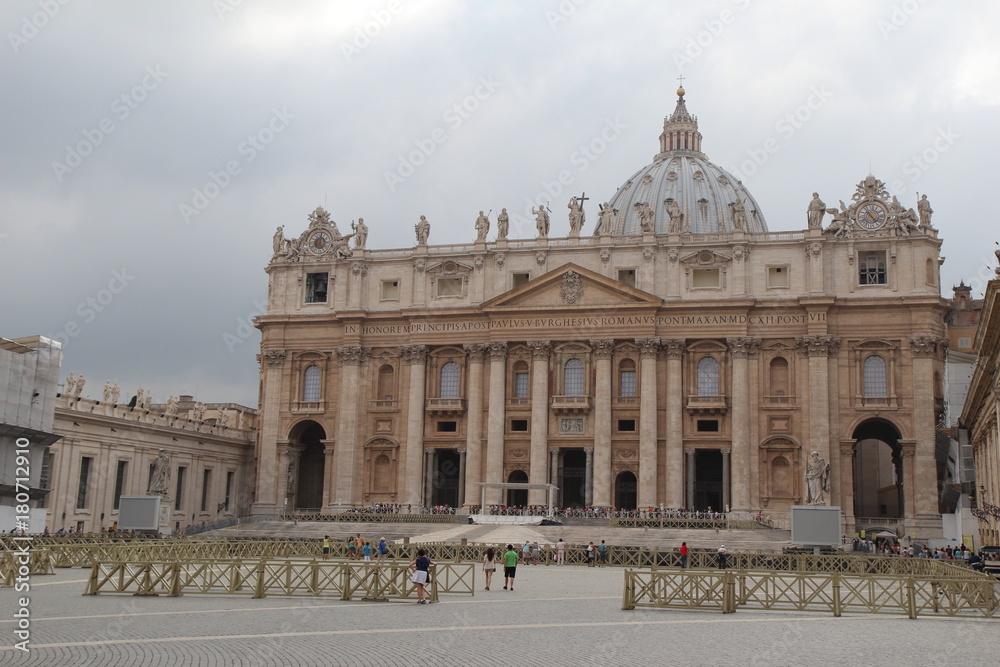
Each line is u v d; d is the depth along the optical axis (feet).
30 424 251.60
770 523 291.58
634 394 332.60
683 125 593.42
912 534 303.27
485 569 143.13
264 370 364.58
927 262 318.65
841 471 314.14
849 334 320.29
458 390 347.56
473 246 350.84
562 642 87.56
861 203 324.80
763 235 330.13
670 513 307.99
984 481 235.40
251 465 389.60
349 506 344.49
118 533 236.22
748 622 103.35
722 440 322.96
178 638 84.99
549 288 338.34
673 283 331.98
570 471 340.18
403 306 354.54
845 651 84.12
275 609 107.04
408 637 88.79
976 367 199.72
